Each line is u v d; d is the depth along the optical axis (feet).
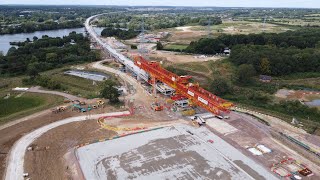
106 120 293.02
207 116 305.73
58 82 414.82
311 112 321.93
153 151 234.17
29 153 229.66
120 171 206.90
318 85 422.41
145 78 399.65
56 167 211.61
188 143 247.50
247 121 297.53
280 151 238.89
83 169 208.85
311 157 231.30
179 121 293.43
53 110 314.76
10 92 383.65
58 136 258.98
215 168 211.82
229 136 262.26
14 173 202.69
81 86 413.59
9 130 269.64
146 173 204.85
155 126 281.13
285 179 200.95
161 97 362.53
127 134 263.29
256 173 206.59
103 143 246.88
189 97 314.76
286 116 320.50
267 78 441.68
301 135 270.26
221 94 386.73
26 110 323.37
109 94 334.44
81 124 283.79
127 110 319.27
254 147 244.22
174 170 208.74
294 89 411.54
